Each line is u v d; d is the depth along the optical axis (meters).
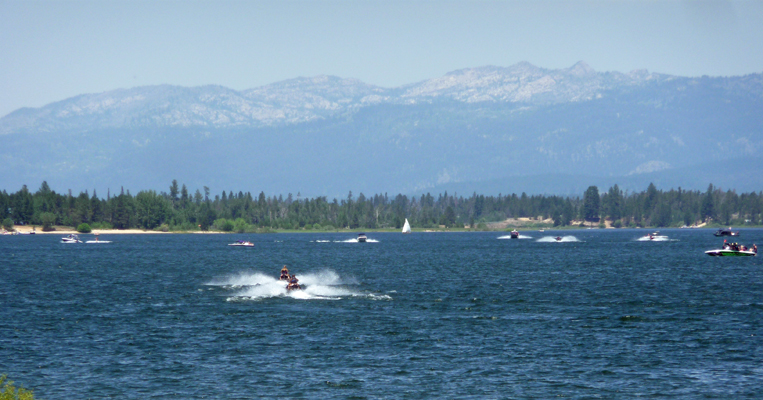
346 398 158.75
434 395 161.00
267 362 187.38
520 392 163.25
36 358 191.25
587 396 160.62
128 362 187.38
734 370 180.12
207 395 160.62
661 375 176.00
